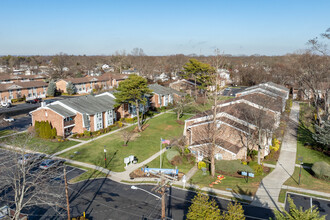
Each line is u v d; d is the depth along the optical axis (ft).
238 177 105.81
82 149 135.23
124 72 462.60
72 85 304.50
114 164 118.11
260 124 111.96
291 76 276.62
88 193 92.48
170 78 440.04
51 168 109.09
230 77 416.26
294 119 193.26
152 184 100.32
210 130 116.98
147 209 82.79
